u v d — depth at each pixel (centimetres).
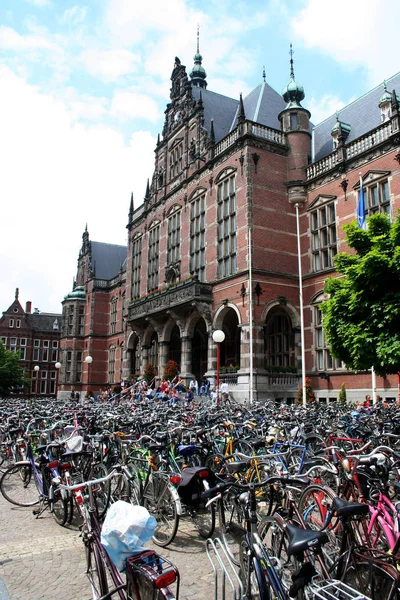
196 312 2803
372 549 393
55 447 855
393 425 1038
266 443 848
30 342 7700
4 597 507
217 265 2723
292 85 2795
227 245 2691
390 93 2312
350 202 2348
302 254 2627
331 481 702
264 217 2558
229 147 2703
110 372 5316
